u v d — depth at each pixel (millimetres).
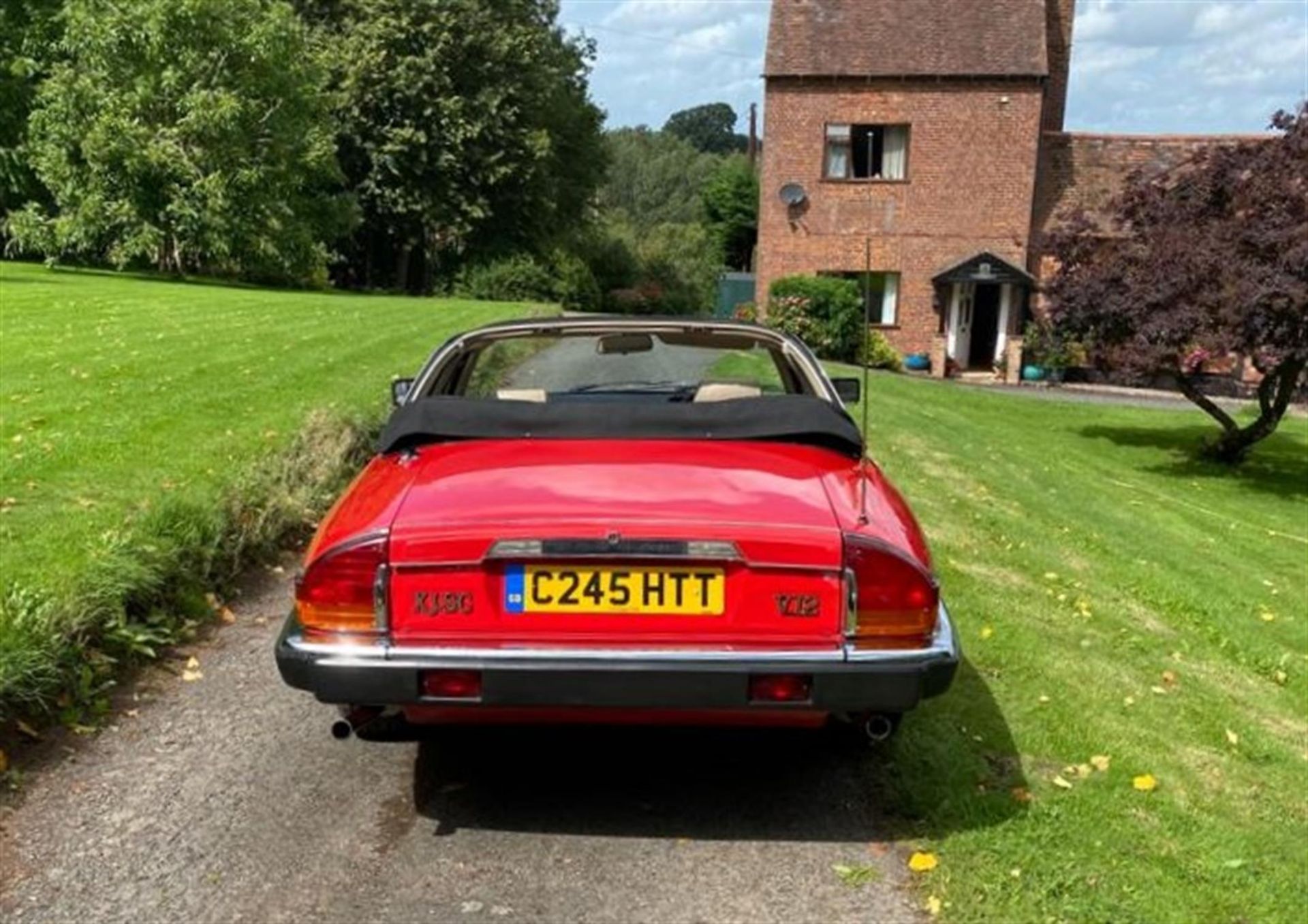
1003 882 3219
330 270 47031
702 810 3658
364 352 13914
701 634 3184
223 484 6602
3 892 3057
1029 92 27641
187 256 31484
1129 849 3494
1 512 5914
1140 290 14906
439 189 44531
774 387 4883
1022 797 3801
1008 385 26922
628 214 118062
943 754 4098
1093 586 7547
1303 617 8055
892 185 28375
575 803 3693
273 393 10328
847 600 3178
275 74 30891
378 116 43688
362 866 3264
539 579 3186
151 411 9047
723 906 3102
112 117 28625
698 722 3328
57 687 4152
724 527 3184
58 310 16406
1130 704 4996
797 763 4012
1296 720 5484
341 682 3141
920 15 28812
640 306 56656
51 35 32250
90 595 4574
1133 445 17922
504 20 46031
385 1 43375
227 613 5352
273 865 3250
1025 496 10812
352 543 3211
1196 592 7957
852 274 28875
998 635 5668
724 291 41844
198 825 3455
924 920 3051
